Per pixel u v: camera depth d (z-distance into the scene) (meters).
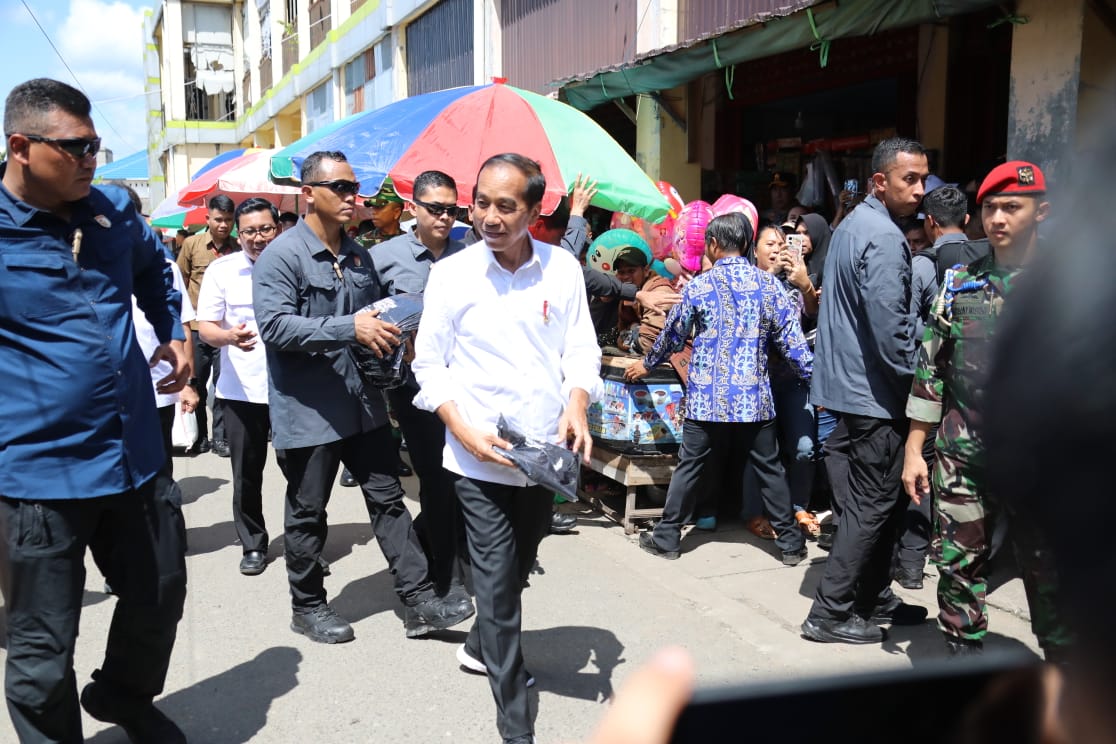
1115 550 0.31
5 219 2.45
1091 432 0.31
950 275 2.89
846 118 8.70
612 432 5.12
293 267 3.64
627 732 0.47
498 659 2.84
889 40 6.91
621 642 3.74
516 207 2.82
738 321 4.43
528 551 3.06
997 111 6.31
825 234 5.34
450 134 5.07
